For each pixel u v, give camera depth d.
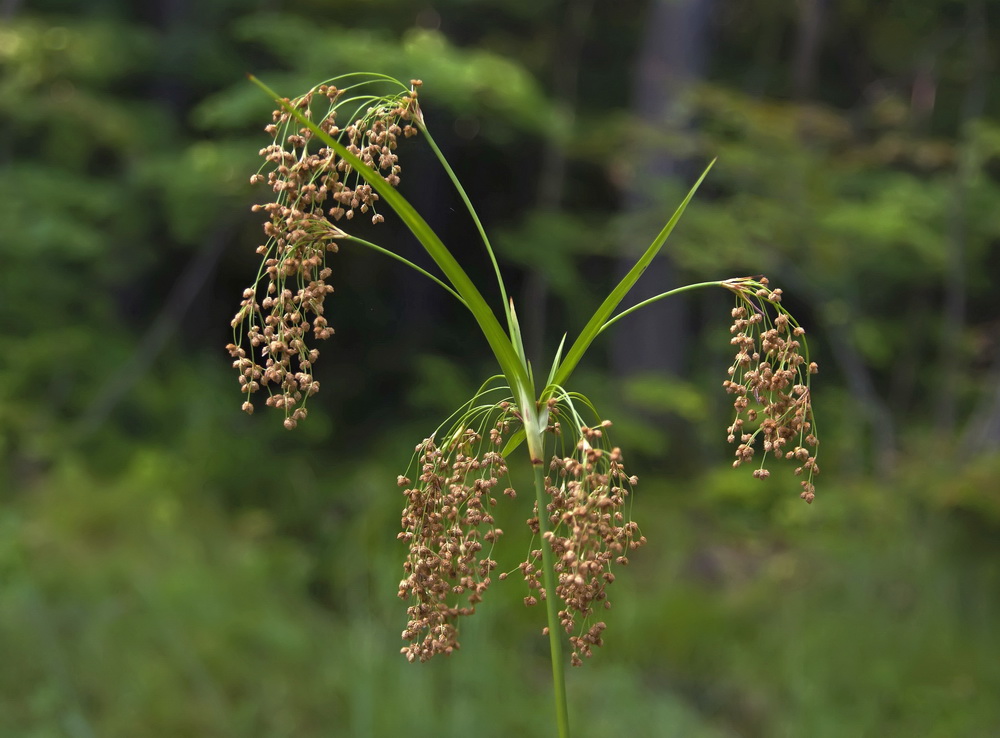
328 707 4.61
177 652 4.68
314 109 6.70
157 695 4.46
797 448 1.18
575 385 8.79
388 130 1.24
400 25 8.87
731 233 7.56
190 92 8.93
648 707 5.00
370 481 7.43
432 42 7.28
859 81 10.97
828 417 8.48
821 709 5.29
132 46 8.14
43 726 4.26
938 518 6.62
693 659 5.66
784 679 5.49
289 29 6.94
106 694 4.46
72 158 7.71
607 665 5.48
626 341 8.88
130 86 8.98
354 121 1.25
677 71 8.40
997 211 8.32
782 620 5.93
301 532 7.43
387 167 1.23
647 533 7.00
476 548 1.23
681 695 5.46
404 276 10.91
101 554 5.52
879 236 7.69
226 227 8.54
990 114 10.09
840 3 10.33
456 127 9.55
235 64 8.73
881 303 10.20
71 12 8.34
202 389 8.50
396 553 5.86
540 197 10.16
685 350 9.19
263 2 8.56
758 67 10.41
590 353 10.14
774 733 5.23
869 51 10.86
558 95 10.05
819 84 10.95
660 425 8.47
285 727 4.50
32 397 7.75
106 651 4.63
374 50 6.95
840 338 9.11
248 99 6.79
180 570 5.40
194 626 4.84
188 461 7.58
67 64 7.49
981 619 5.90
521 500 6.64
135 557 5.53
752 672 5.55
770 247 8.05
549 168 9.48
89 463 7.32
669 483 7.94
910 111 9.77
